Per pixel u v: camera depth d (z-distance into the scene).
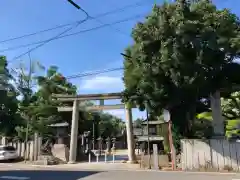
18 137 34.88
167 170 19.88
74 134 28.77
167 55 17.64
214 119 21.19
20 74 42.12
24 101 39.56
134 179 14.56
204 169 19.75
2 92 37.28
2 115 37.53
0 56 38.94
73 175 16.91
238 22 19.41
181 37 17.47
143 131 37.66
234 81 20.66
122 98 23.36
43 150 31.88
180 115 21.36
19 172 19.06
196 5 18.31
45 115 33.47
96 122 43.06
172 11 18.28
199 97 21.53
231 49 18.17
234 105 28.27
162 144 34.16
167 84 19.23
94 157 37.12
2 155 30.56
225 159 19.69
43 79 36.31
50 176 16.53
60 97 29.44
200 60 17.44
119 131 82.50
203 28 17.64
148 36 18.41
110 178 15.15
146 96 20.28
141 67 19.30
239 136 23.61
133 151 27.42
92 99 28.73
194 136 22.66
